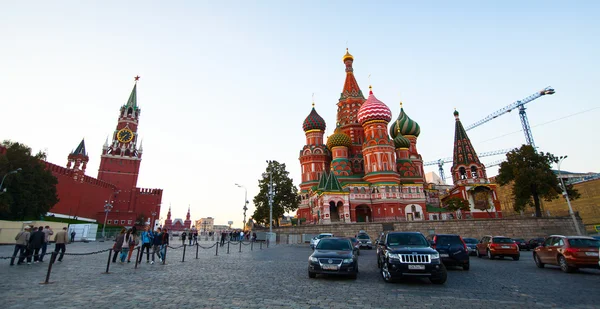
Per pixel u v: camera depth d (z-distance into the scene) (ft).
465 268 56.34
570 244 53.83
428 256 39.91
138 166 335.88
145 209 327.06
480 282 42.24
